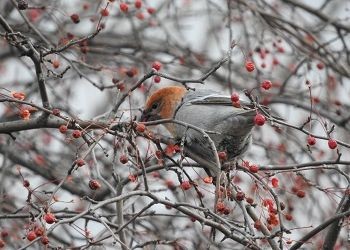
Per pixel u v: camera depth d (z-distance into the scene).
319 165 9.33
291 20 14.75
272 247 8.83
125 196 8.37
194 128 8.85
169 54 15.19
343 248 11.80
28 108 9.67
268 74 14.98
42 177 13.73
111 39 15.77
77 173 13.17
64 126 8.89
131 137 8.66
